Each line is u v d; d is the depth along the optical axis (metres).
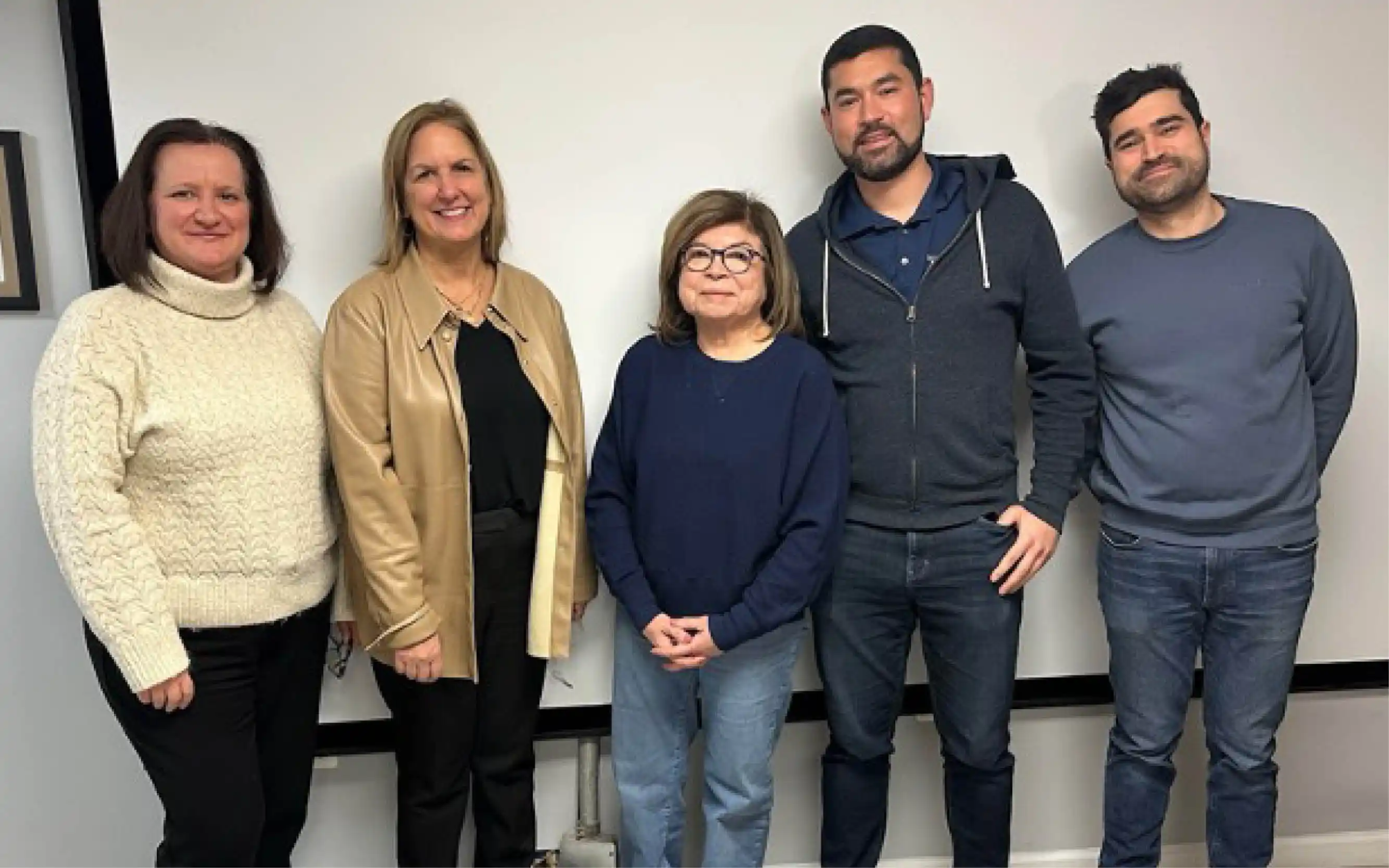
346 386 1.48
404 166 1.52
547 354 1.60
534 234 1.79
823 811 1.84
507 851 1.70
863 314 1.60
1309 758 2.10
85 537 1.25
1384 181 1.92
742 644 1.57
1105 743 2.06
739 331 1.58
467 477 1.53
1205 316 1.62
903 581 1.64
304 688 1.54
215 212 1.36
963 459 1.59
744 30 1.78
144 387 1.30
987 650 1.65
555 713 1.90
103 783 1.85
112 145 1.68
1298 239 1.65
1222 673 1.72
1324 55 1.88
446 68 1.73
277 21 1.69
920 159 1.65
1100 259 1.74
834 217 1.68
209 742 1.39
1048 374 1.65
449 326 1.54
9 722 1.80
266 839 1.58
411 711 1.60
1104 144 1.73
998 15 1.82
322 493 1.49
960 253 1.60
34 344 1.74
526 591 1.63
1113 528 1.73
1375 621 2.04
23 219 1.69
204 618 1.37
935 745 2.03
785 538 1.53
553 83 1.76
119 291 1.34
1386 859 2.09
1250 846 1.74
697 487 1.52
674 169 1.80
